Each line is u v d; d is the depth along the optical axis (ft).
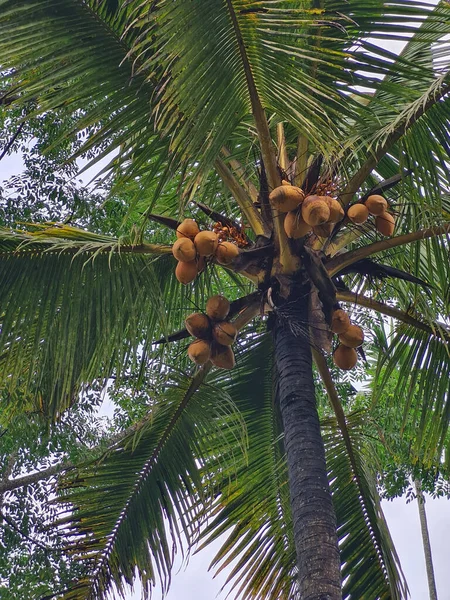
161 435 20.51
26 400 20.02
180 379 19.85
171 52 12.55
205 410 20.25
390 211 18.40
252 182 20.89
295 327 16.67
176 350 21.84
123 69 15.76
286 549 20.98
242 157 20.59
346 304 20.52
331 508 14.82
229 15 12.66
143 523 20.24
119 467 20.57
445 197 20.21
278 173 16.07
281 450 21.91
